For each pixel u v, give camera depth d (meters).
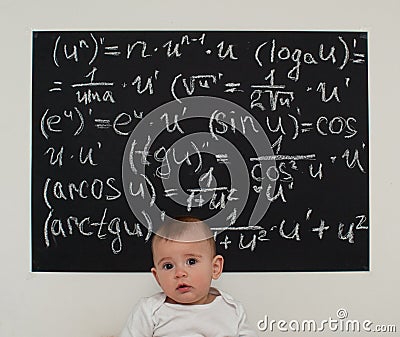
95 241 2.29
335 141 2.32
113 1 2.33
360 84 2.33
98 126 2.30
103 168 2.30
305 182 2.30
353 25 2.34
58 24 2.33
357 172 2.32
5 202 2.29
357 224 2.31
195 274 1.99
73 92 2.31
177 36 2.32
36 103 2.31
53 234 2.29
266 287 2.29
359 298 2.30
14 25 2.32
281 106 2.31
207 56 2.32
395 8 2.35
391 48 2.34
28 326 2.28
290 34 2.33
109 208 2.29
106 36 2.32
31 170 2.30
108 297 2.29
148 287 2.29
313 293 2.30
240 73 2.32
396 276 2.31
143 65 2.31
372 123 2.33
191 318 2.03
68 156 2.30
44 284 2.29
